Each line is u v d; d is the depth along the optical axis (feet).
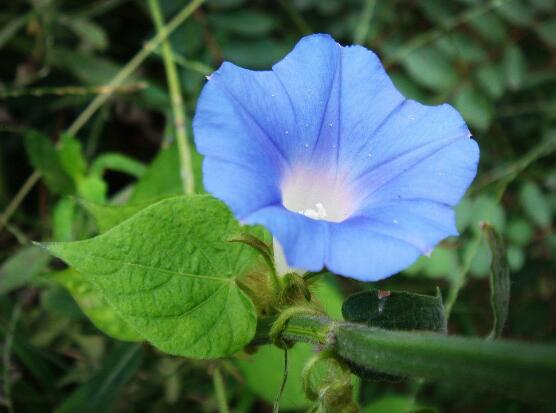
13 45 0.59
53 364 0.51
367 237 0.28
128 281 0.32
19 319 0.49
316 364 0.32
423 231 0.29
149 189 0.48
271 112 0.33
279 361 0.43
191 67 0.57
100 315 0.39
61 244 0.32
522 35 0.62
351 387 0.30
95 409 0.44
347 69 0.35
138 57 0.57
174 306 0.33
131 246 0.33
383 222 0.29
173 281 0.33
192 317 0.33
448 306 0.49
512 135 0.64
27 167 0.58
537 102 0.63
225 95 0.30
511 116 0.64
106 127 0.61
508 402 0.54
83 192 0.51
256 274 0.35
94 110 0.57
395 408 0.49
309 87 0.34
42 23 0.57
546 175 0.58
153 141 0.62
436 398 0.56
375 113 0.35
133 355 0.45
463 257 0.55
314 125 0.34
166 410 0.49
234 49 0.59
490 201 0.56
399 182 0.32
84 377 0.49
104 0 0.62
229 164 0.29
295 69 0.34
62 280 0.39
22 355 0.48
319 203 0.36
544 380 0.20
